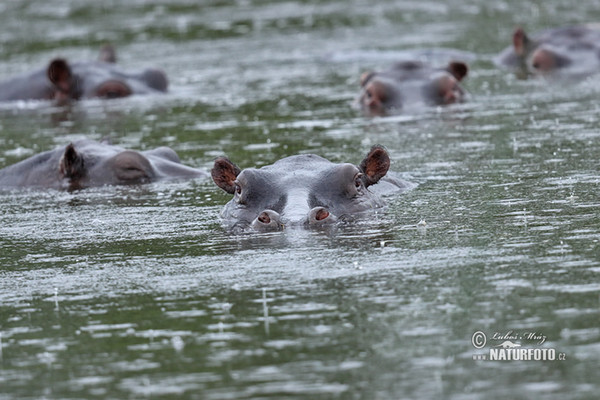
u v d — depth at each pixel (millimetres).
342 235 36656
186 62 102125
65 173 52250
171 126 68938
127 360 25531
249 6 145250
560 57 86000
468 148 54594
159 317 28594
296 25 125625
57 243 38750
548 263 31359
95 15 143875
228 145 60188
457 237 35469
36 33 129500
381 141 59000
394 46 104500
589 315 26469
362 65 94250
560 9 127375
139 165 52344
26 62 106938
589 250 32531
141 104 80688
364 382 23406
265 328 27109
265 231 38031
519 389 22672
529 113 65250
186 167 53562
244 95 81562
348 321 27203
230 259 34375
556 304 27422
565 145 52906
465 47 102250
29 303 30812
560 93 73188
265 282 31266
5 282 33344
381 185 44906
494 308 27469
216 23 130125
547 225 36375
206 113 73938
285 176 41281
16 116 78938
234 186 43375
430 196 43094
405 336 25906
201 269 33375
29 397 23766
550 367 23688
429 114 68562
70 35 126125
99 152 54156
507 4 135125
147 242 37938
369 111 71562
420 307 27922
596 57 86500
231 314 28406
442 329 26172
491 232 35875
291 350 25453
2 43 122438
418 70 77125
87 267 34719
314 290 30078
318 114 71125
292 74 91688
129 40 119312
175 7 147375
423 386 23062
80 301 30656
